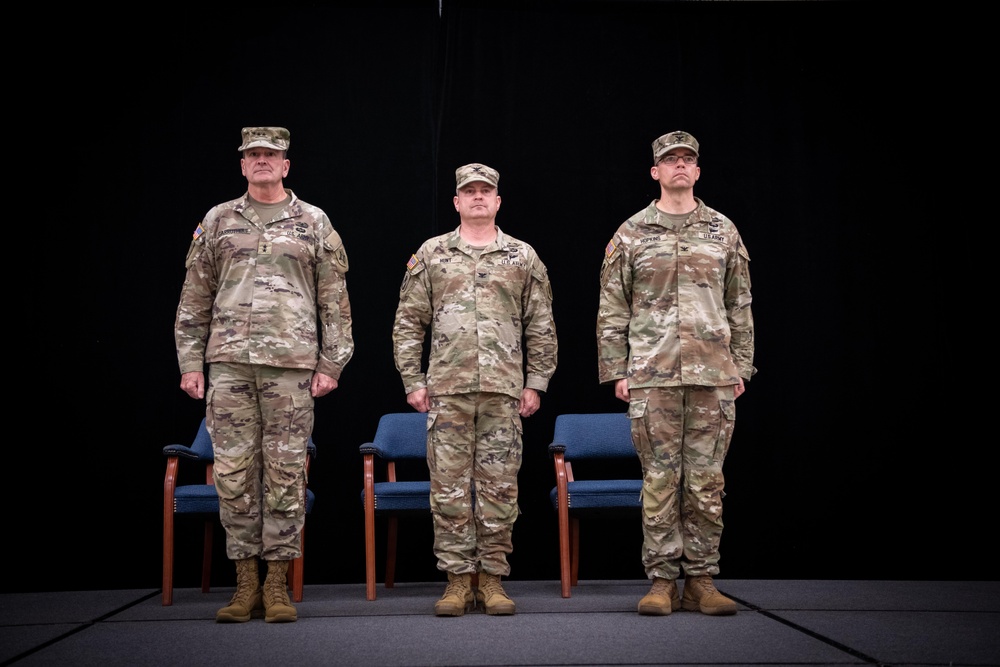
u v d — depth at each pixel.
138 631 3.03
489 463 3.41
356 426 4.48
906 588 3.94
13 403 4.25
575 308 4.57
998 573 4.38
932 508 4.44
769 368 4.52
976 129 4.57
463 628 3.00
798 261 4.56
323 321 3.42
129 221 4.40
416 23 4.60
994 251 4.52
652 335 3.38
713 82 4.63
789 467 4.47
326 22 4.57
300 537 3.30
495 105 4.58
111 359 4.34
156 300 4.38
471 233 3.54
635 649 2.65
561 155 4.59
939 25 4.61
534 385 3.53
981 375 4.49
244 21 4.54
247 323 3.27
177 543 4.31
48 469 4.25
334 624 3.11
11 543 4.20
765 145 4.61
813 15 4.63
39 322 4.30
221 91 4.50
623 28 4.65
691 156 3.44
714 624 3.05
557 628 2.99
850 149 4.60
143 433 4.33
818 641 2.76
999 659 2.53
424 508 3.83
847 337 4.53
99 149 4.40
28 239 4.32
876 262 4.56
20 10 4.39
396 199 4.54
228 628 3.05
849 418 4.49
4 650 2.74
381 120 4.56
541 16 4.63
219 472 3.25
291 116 4.53
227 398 3.27
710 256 3.41
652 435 3.34
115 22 4.46
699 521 3.35
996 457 4.44
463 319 3.41
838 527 4.44
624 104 4.62
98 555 4.25
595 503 3.79
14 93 4.36
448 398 3.39
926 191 4.58
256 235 3.36
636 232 3.47
